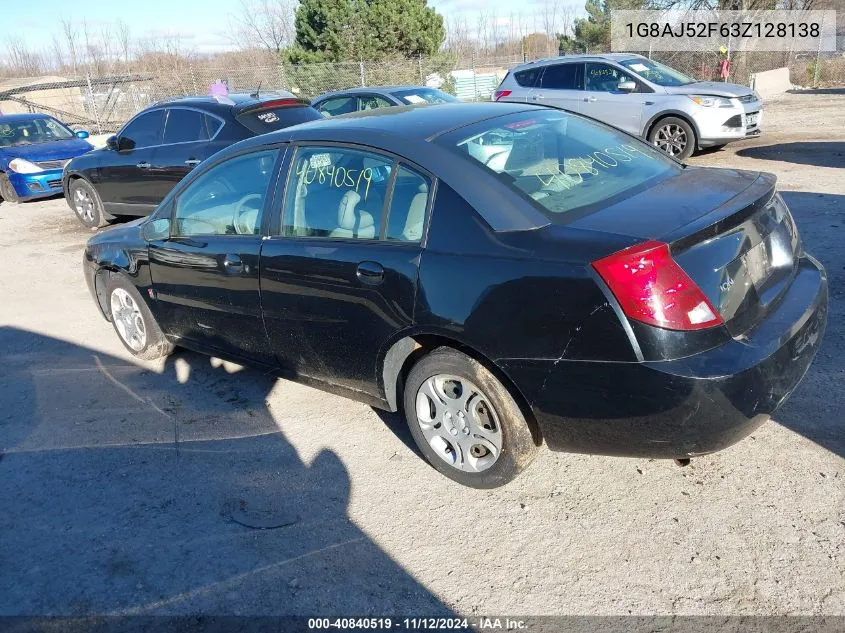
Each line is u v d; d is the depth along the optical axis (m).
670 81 11.48
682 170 3.63
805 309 2.97
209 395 4.61
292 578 2.92
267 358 4.14
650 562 2.79
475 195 3.06
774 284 3.07
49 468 3.90
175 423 4.27
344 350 3.60
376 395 3.63
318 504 3.39
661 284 2.57
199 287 4.32
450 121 3.59
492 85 26.58
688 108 10.79
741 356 2.62
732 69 24.00
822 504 2.99
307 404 4.38
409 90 12.01
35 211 11.88
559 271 2.71
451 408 3.31
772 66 27.41
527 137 3.56
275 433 4.07
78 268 8.11
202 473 3.73
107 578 3.02
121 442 4.11
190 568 3.03
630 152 3.73
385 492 3.43
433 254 3.08
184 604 2.84
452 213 3.08
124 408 4.52
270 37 41.97
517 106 3.97
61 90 32.66
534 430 3.13
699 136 10.86
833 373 3.95
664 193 3.14
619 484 3.28
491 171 3.17
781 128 14.12
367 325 3.41
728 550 2.81
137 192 9.37
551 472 3.43
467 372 3.10
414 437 3.53
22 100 26.48
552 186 3.19
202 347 4.63
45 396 4.79
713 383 2.55
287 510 3.36
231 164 4.18
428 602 2.73
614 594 2.66
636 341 2.59
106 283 5.23
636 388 2.63
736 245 2.82
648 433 2.71
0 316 6.62
